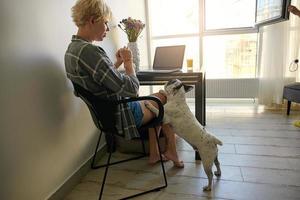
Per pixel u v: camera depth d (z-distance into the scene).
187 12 3.35
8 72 1.08
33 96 1.23
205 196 1.42
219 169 1.59
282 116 2.76
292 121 2.58
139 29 2.14
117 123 1.37
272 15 2.46
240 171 1.65
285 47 2.80
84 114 1.74
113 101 1.28
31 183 1.24
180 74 1.85
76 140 1.64
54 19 1.40
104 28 1.34
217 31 3.26
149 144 1.88
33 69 1.23
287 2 2.18
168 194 1.46
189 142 1.51
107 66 1.22
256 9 2.92
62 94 1.48
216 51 3.38
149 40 3.46
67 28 1.53
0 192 1.06
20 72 1.15
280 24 2.74
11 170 1.11
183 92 1.57
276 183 1.50
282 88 2.90
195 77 1.83
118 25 2.34
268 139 2.14
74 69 1.23
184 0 3.31
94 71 1.20
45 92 1.32
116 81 1.24
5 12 1.05
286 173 1.61
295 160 1.77
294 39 2.77
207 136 1.46
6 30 1.06
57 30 1.43
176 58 2.25
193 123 1.50
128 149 2.03
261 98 3.08
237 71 3.38
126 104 1.40
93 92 1.30
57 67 1.43
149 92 3.36
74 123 1.62
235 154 1.89
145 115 1.50
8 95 1.08
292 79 2.90
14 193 1.13
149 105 1.54
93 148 1.87
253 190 1.44
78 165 1.67
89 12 1.25
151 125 1.47
